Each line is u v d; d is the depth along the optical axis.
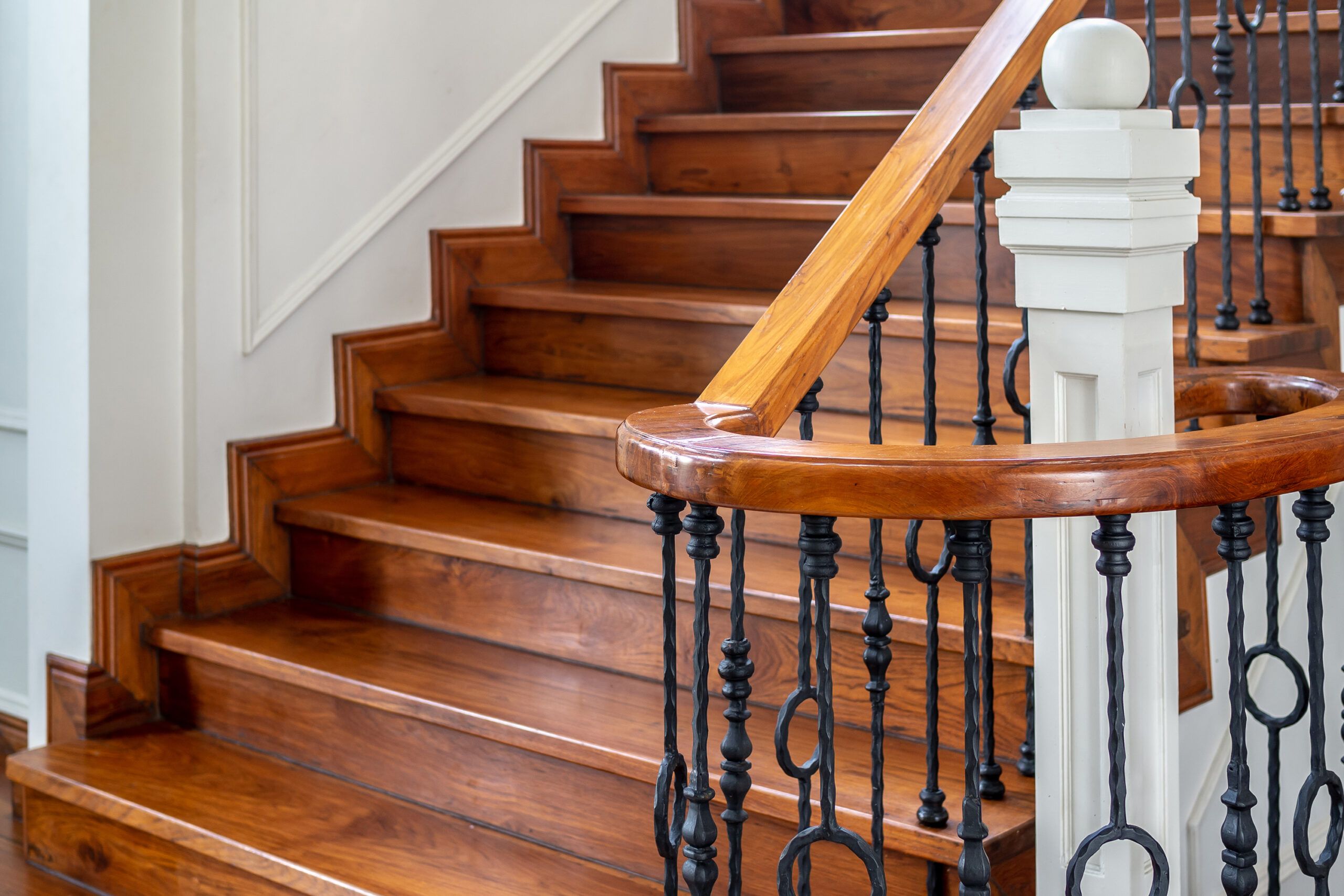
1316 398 1.67
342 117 3.09
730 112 3.90
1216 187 2.72
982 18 3.68
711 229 3.29
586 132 3.67
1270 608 1.69
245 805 2.38
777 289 3.18
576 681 2.39
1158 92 3.03
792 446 1.23
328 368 3.13
